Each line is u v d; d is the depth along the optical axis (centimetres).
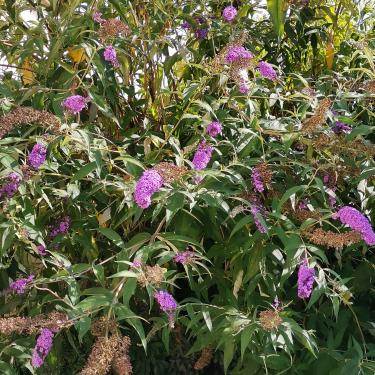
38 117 146
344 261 179
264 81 199
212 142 169
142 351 181
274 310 144
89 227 171
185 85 198
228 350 141
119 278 146
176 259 146
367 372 143
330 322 164
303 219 149
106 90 176
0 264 161
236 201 160
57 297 154
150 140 168
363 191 166
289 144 153
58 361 172
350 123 169
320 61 227
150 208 163
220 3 214
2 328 132
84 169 149
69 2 183
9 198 152
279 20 110
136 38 183
